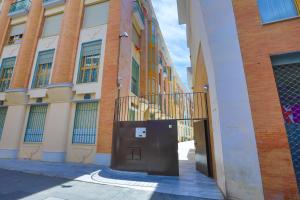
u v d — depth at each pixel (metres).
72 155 9.88
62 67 11.07
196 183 5.71
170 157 6.87
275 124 4.32
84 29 11.95
